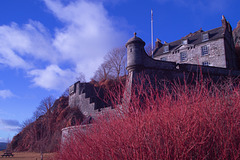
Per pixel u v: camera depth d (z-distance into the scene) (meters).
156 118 2.56
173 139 2.21
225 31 25.06
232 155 2.23
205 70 14.38
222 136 2.21
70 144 3.76
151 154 2.25
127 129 2.59
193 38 27.31
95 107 20.42
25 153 18.75
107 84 23.44
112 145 2.57
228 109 2.50
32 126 22.69
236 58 28.23
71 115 21.52
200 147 2.24
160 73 13.70
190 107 2.61
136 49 13.84
